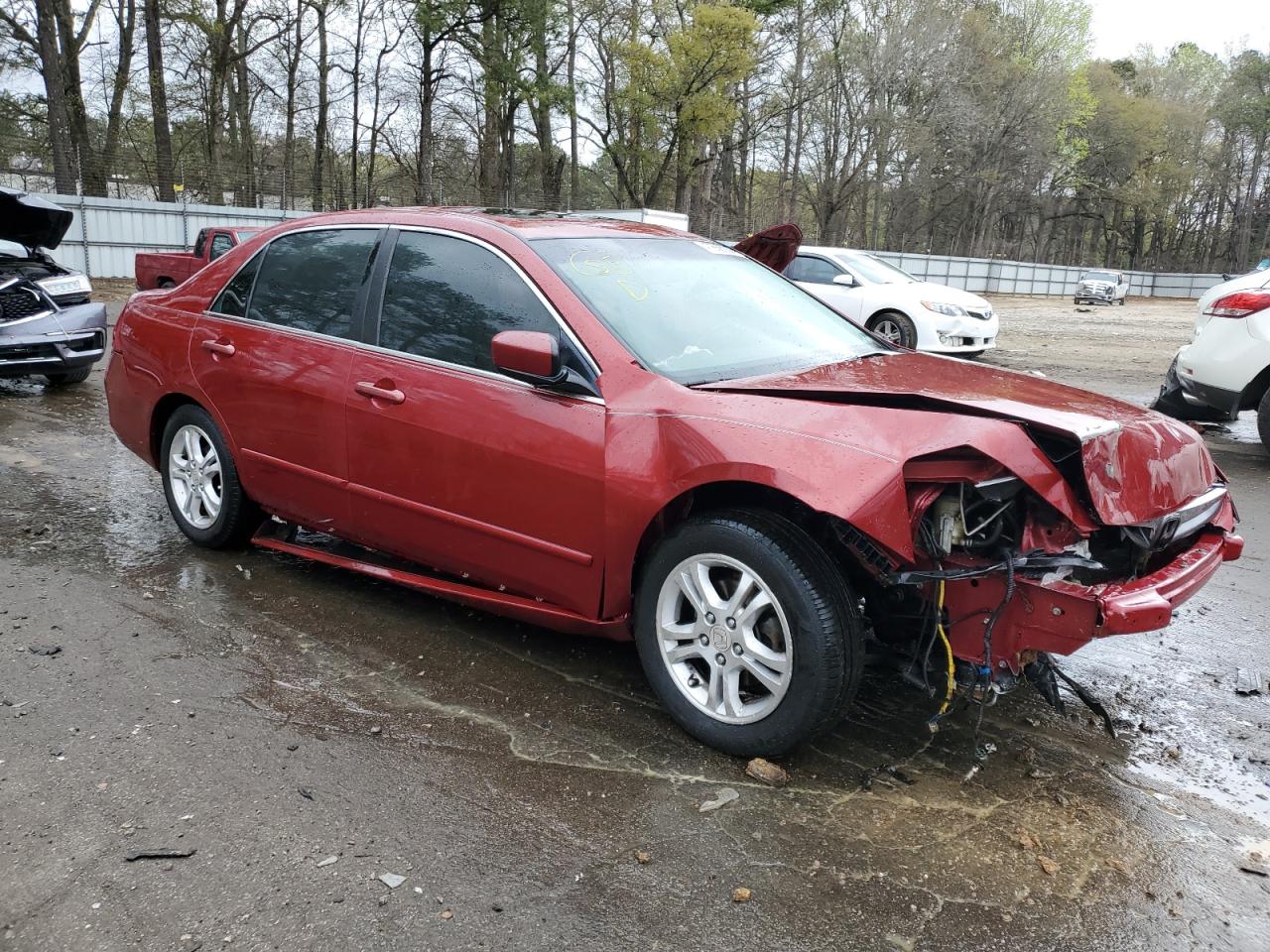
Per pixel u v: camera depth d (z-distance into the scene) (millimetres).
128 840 2424
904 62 47062
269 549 4695
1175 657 3842
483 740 2992
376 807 2609
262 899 2227
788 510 2850
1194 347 7516
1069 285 54531
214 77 37750
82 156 28797
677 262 3789
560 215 4023
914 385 3082
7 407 8266
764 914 2236
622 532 2984
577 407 3080
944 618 2756
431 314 3562
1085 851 2537
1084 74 59500
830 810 2670
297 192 32844
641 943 2133
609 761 2889
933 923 2230
